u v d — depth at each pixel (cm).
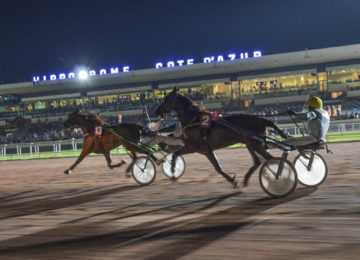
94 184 695
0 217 468
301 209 384
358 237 290
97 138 712
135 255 289
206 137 500
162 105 544
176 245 304
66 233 365
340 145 1147
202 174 712
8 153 1948
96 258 289
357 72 2909
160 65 3412
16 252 319
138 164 630
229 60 3081
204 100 3198
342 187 484
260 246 287
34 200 577
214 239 311
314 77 3019
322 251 268
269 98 3078
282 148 455
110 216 425
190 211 417
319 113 459
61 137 2420
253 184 548
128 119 3144
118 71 3481
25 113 3519
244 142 484
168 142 631
